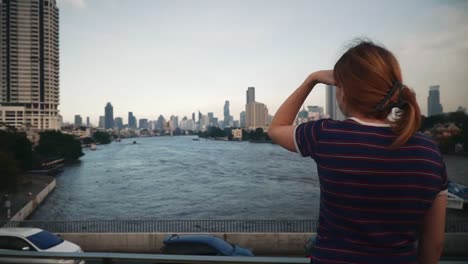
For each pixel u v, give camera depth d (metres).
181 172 85.50
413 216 1.34
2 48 197.88
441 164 1.37
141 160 122.81
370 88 1.35
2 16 197.25
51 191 62.12
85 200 54.22
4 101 198.75
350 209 1.37
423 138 1.38
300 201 49.97
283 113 1.72
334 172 1.39
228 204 49.19
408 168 1.31
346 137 1.39
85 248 17.23
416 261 1.40
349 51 1.50
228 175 78.25
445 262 2.42
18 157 79.44
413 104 1.33
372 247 1.35
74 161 123.31
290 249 16.34
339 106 1.57
